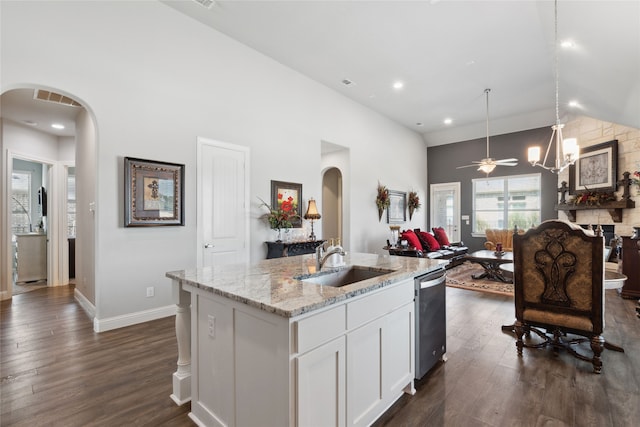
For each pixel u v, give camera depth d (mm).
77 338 3008
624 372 2367
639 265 4445
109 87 3227
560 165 3965
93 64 3127
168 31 3658
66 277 5531
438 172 8984
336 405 1521
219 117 4125
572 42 3648
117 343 2895
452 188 8727
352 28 3963
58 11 2930
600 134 5965
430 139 8883
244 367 1521
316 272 2160
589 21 3016
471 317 3674
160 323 3426
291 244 4594
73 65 3008
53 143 5441
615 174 5578
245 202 4414
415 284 2227
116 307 3270
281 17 3773
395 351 1979
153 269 3533
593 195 5867
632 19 2594
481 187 8258
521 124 7484
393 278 1917
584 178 6273
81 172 4293
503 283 5391
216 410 1699
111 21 3246
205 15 3787
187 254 3801
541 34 3967
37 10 2820
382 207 7004
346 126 6191
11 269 4582
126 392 2107
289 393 1300
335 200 8258
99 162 3160
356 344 1647
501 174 7934
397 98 6238
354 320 1632
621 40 2965
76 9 3033
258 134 4582
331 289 1623
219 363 1675
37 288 5207
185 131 3795
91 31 3119
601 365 2385
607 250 4922
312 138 5434
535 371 2400
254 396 1468
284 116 4953
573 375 2334
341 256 2475
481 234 8227
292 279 1888
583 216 6395
